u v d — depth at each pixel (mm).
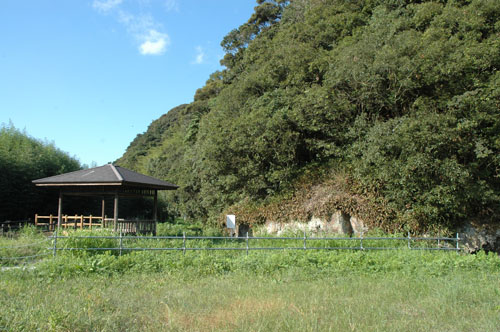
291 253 10875
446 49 15125
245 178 21406
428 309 6156
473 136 13836
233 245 14070
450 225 14469
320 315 5766
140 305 6312
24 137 23828
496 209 14461
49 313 5395
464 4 19906
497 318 5637
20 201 20672
